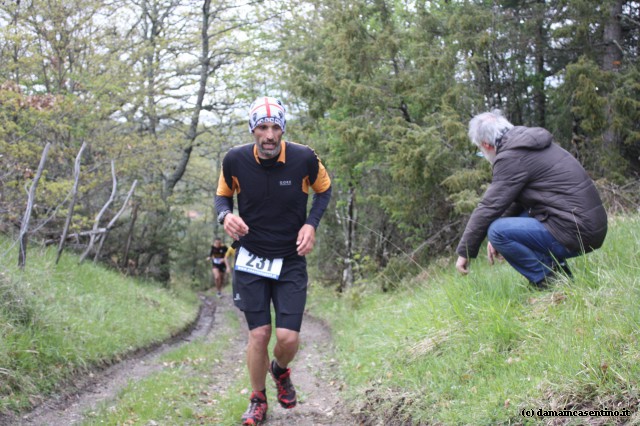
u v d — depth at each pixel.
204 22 19.92
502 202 4.17
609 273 4.05
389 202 10.60
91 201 14.30
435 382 3.87
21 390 4.52
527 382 3.17
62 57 12.91
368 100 10.56
